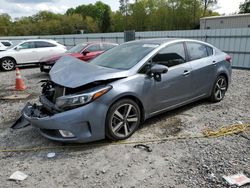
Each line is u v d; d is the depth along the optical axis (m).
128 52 4.62
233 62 12.43
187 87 4.82
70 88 3.66
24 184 2.99
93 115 3.57
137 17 61.59
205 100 5.88
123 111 3.93
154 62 4.30
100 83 3.73
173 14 54.59
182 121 4.69
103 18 69.81
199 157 3.45
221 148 3.68
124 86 3.82
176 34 15.08
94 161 3.42
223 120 4.73
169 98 4.52
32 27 67.12
